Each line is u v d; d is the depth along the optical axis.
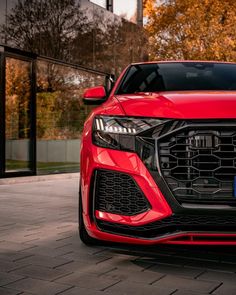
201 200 3.03
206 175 3.05
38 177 11.41
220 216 3.00
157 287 2.87
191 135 3.06
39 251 3.77
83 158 3.52
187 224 3.04
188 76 4.54
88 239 3.90
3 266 3.33
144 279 3.03
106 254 3.67
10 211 5.94
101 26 14.38
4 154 10.88
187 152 3.06
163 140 3.11
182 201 3.05
